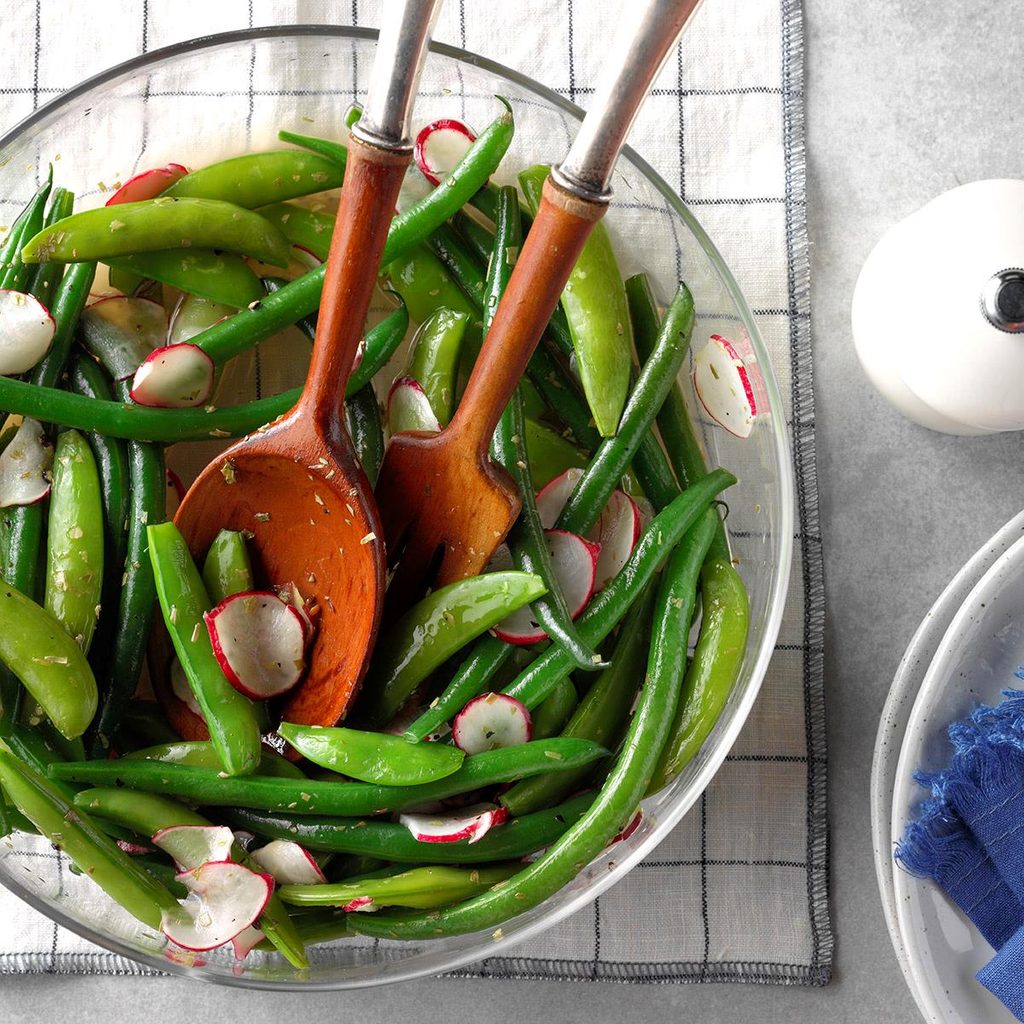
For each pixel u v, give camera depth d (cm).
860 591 67
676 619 59
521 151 63
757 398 62
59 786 58
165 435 59
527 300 50
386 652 58
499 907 57
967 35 68
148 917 57
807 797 66
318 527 58
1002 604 62
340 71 63
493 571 59
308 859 58
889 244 65
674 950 66
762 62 67
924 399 65
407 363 62
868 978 67
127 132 63
